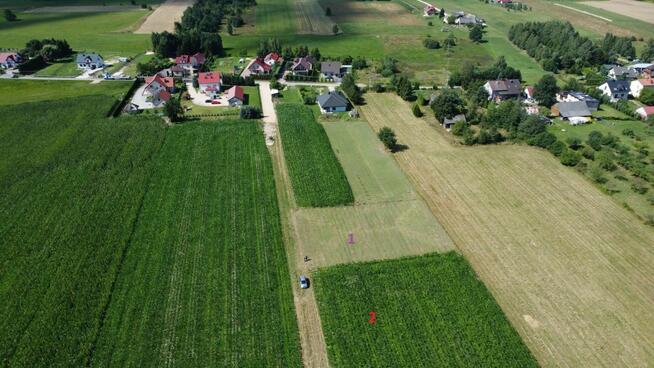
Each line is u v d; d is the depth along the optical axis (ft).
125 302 158.71
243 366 137.49
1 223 195.11
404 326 151.43
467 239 196.03
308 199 219.61
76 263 174.19
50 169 236.43
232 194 221.66
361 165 254.68
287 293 164.96
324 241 192.65
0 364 135.64
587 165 257.14
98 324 148.77
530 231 201.57
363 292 164.66
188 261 178.09
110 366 136.15
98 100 324.39
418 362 139.54
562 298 165.68
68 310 153.99
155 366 136.56
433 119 316.81
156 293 162.61
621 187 235.81
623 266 181.88
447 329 150.51
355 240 193.88
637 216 212.23
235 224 200.13
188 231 194.49
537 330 152.56
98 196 215.10
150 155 253.65
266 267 176.45
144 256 179.63
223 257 180.86
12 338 144.05
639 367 140.67
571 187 235.81
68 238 187.01
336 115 317.83
